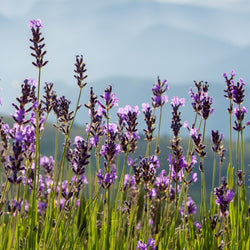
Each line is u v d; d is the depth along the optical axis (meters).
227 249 5.62
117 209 5.71
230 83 5.66
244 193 5.59
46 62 4.21
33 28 4.23
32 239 4.34
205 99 5.51
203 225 5.46
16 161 3.87
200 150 5.42
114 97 5.12
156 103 5.68
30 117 4.45
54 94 4.80
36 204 4.74
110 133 4.95
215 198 5.68
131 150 5.94
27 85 4.04
